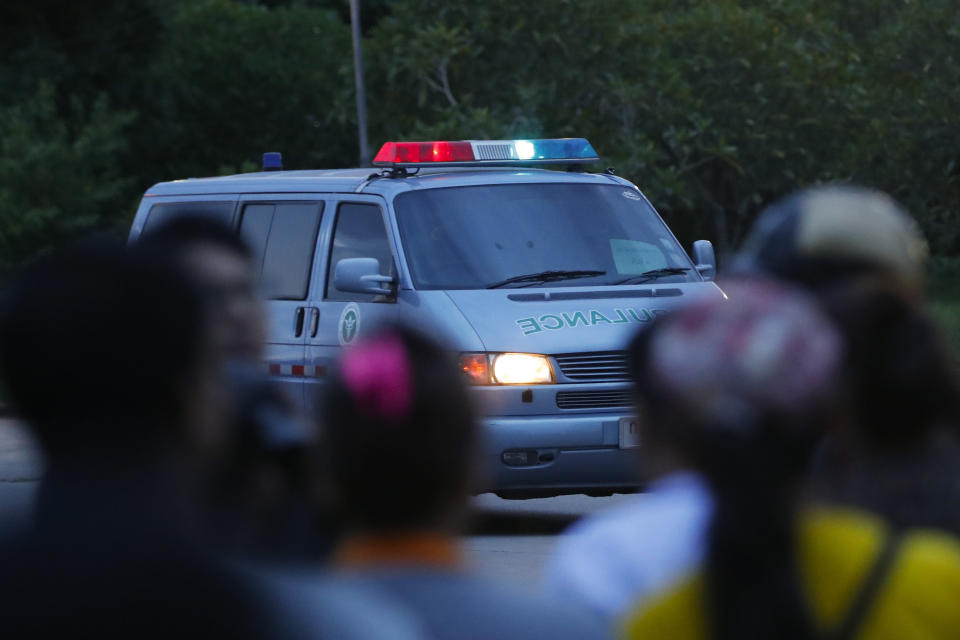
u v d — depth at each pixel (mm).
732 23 77188
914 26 85438
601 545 5746
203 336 4809
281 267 26953
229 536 7684
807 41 83000
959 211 86250
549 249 25562
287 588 4383
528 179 26578
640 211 27031
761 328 5438
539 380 23453
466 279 24781
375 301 24906
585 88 75500
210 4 112000
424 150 26797
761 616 5207
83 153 79188
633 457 23719
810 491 5508
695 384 5445
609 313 24328
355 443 5500
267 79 109250
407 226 25188
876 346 7172
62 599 4230
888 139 81812
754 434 5309
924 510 7141
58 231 75312
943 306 69938
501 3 74875
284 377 26422
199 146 108438
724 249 80750
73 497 4516
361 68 77625
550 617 5180
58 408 4629
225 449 7578
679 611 5379
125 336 4648
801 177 79625
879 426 7211
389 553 5504
